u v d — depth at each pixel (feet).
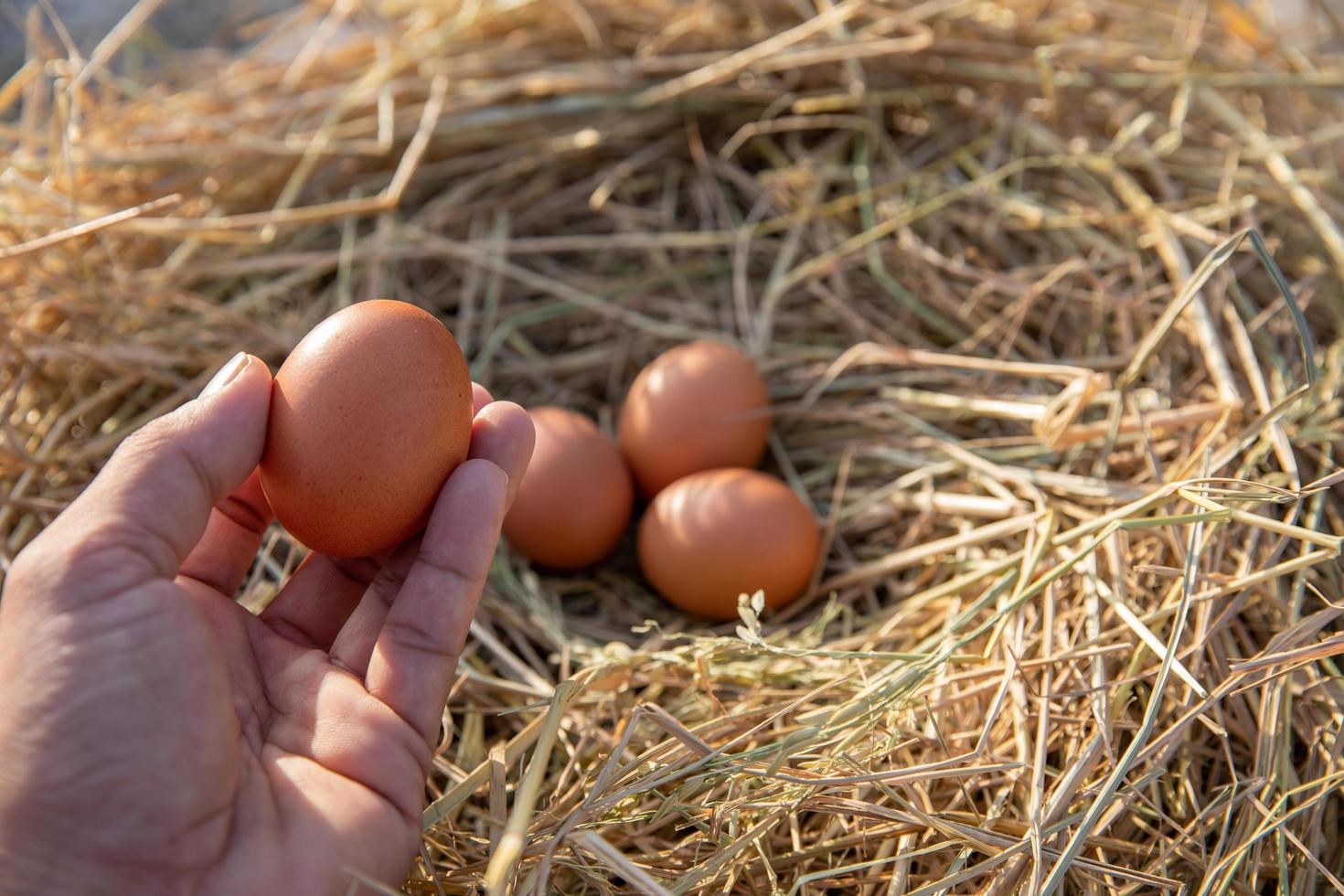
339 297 1.59
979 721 1.20
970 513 1.39
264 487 1.09
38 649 0.96
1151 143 1.65
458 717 1.28
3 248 1.48
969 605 1.31
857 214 1.69
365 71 1.76
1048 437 1.36
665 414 1.43
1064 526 1.32
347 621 1.15
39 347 1.40
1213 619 1.20
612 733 1.24
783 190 1.67
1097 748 1.12
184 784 0.95
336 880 0.98
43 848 0.96
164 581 0.98
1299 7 2.11
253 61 1.81
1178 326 1.45
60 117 1.54
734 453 1.44
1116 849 1.12
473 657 1.31
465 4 1.77
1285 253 1.53
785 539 1.34
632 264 1.73
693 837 1.11
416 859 1.09
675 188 1.74
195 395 1.45
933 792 1.16
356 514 1.07
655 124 1.74
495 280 1.64
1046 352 1.50
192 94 1.73
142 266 1.57
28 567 0.97
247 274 1.62
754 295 1.66
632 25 1.78
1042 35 1.71
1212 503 1.15
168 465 1.00
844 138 1.74
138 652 0.96
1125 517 1.21
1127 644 1.16
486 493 1.07
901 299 1.58
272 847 0.97
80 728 0.95
